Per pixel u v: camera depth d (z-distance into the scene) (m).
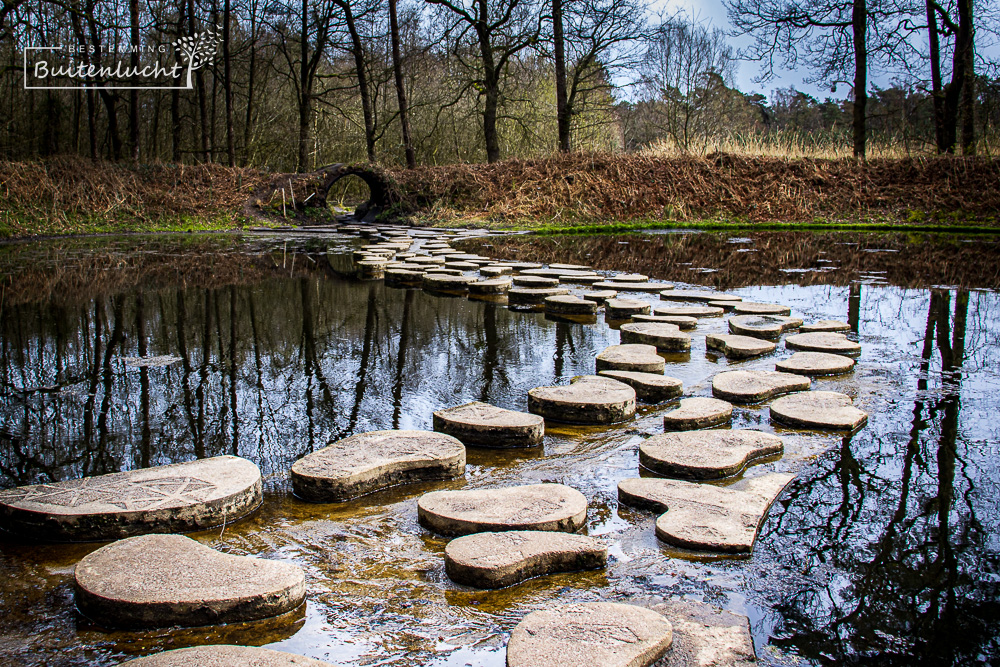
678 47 22.42
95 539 1.99
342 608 1.65
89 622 1.60
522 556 1.77
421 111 26.02
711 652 1.47
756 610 1.64
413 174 16.91
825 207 14.86
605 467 2.53
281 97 25.62
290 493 2.31
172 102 21.30
